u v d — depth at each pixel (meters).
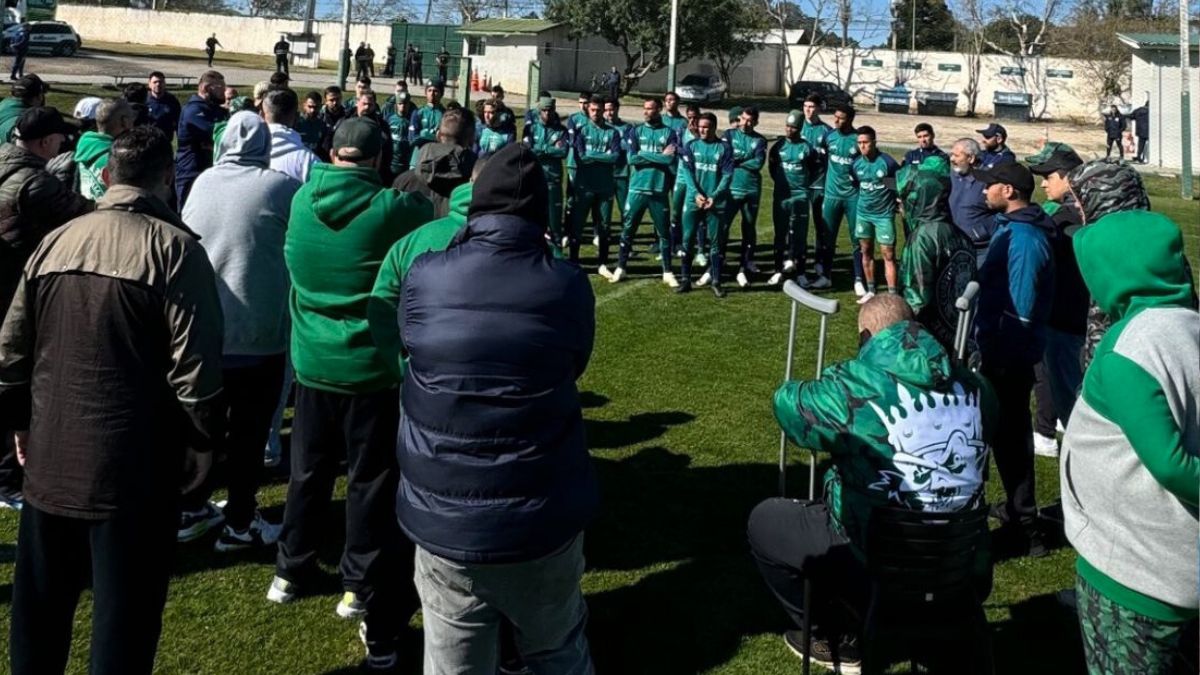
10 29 36.75
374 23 64.31
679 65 55.84
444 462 2.74
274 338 4.57
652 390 7.50
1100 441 2.73
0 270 4.40
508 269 2.74
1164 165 28.92
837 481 3.50
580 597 3.07
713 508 5.41
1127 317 2.71
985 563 3.43
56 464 3.03
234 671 3.81
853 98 54.88
